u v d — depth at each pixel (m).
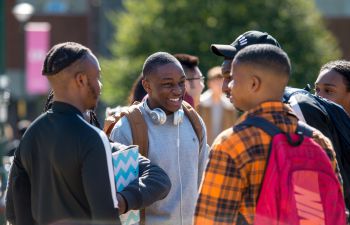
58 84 4.27
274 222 3.81
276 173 3.84
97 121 5.03
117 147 4.75
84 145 4.09
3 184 8.55
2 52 16.05
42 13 37.22
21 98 31.64
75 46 4.31
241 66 4.02
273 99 4.03
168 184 4.72
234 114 9.56
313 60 26.98
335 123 5.00
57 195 4.15
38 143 4.23
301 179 3.86
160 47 27.08
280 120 3.98
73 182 4.12
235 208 3.91
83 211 4.13
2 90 15.58
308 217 3.86
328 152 4.10
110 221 4.04
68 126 4.15
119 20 30.30
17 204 4.38
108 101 27.47
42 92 23.97
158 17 27.78
